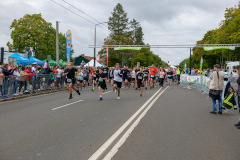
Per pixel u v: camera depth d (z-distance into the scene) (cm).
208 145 428
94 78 1609
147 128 548
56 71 1602
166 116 695
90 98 1152
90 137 473
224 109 793
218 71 750
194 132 517
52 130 529
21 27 4138
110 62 5838
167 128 550
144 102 1001
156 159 359
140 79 1560
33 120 639
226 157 370
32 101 1063
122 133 503
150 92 1481
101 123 597
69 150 397
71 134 496
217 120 650
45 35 4412
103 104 939
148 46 3008
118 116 688
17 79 1230
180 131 523
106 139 459
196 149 405
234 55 3922
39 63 2516
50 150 398
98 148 407
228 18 3675
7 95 1143
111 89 1714
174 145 426
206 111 795
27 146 420
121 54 5759
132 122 609
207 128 555
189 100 1088
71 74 1065
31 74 1359
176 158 363
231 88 729
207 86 1331
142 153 384
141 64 7212
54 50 4606
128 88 1825
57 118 662
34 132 514
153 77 1841
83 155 374
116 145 423
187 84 1995
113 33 6178
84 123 597
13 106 914
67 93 1442
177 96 1255
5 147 416
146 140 454
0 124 595
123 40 5512
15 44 4178
